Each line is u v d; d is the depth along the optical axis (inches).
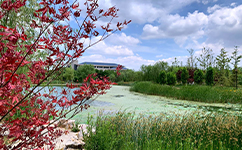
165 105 284.7
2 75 41.5
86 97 56.6
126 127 121.6
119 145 99.6
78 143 101.3
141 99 362.3
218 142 106.3
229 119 124.3
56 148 99.0
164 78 807.1
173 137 109.7
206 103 319.0
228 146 105.1
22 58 45.1
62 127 138.0
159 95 449.4
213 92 369.7
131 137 112.8
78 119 174.6
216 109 251.6
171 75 806.5
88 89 55.6
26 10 121.9
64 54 54.4
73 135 123.1
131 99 358.0
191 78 852.0
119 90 610.9
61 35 51.4
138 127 119.1
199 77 714.8
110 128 113.7
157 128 123.5
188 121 131.2
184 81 815.7
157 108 255.0
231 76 745.6
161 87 483.8
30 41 108.8
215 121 127.8
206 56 910.4
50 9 45.6
